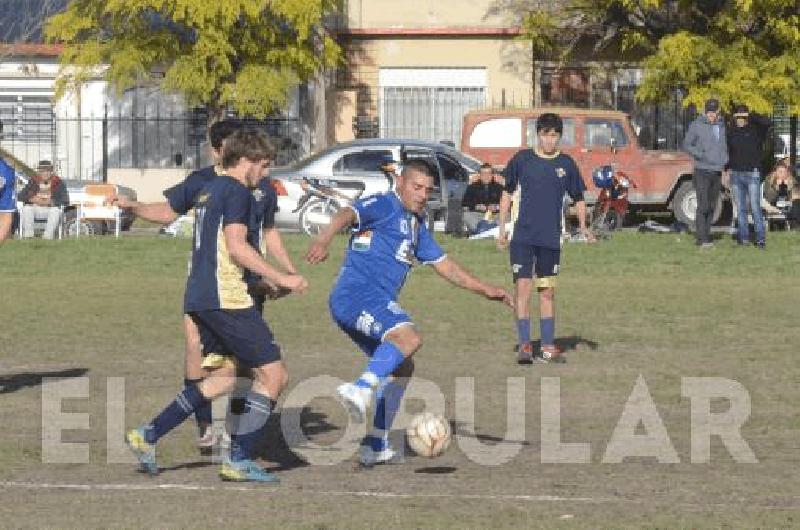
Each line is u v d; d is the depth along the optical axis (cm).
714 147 5847
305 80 9194
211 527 1877
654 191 7438
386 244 2239
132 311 4288
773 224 7094
